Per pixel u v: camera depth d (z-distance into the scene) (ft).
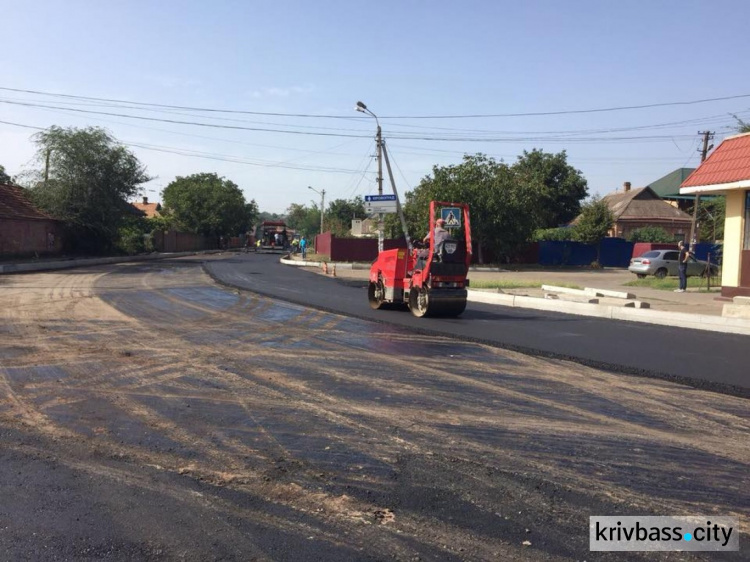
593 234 139.74
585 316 45.60
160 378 23.90
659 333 37.32
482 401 21.26
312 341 32.58
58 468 14.97
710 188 52.49
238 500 13.26
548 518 12.55
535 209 127.13
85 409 19.75
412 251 44.55
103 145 118.83
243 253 191.72
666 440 17.49
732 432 18.31
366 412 19.76
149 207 267.18
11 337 32.55
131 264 106.73
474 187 118.62
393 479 14.44
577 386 23.66
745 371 26.58
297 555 11.00
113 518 12.41
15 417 18.88
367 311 46.14
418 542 11.51
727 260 53.31
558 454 16.21
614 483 14.37
